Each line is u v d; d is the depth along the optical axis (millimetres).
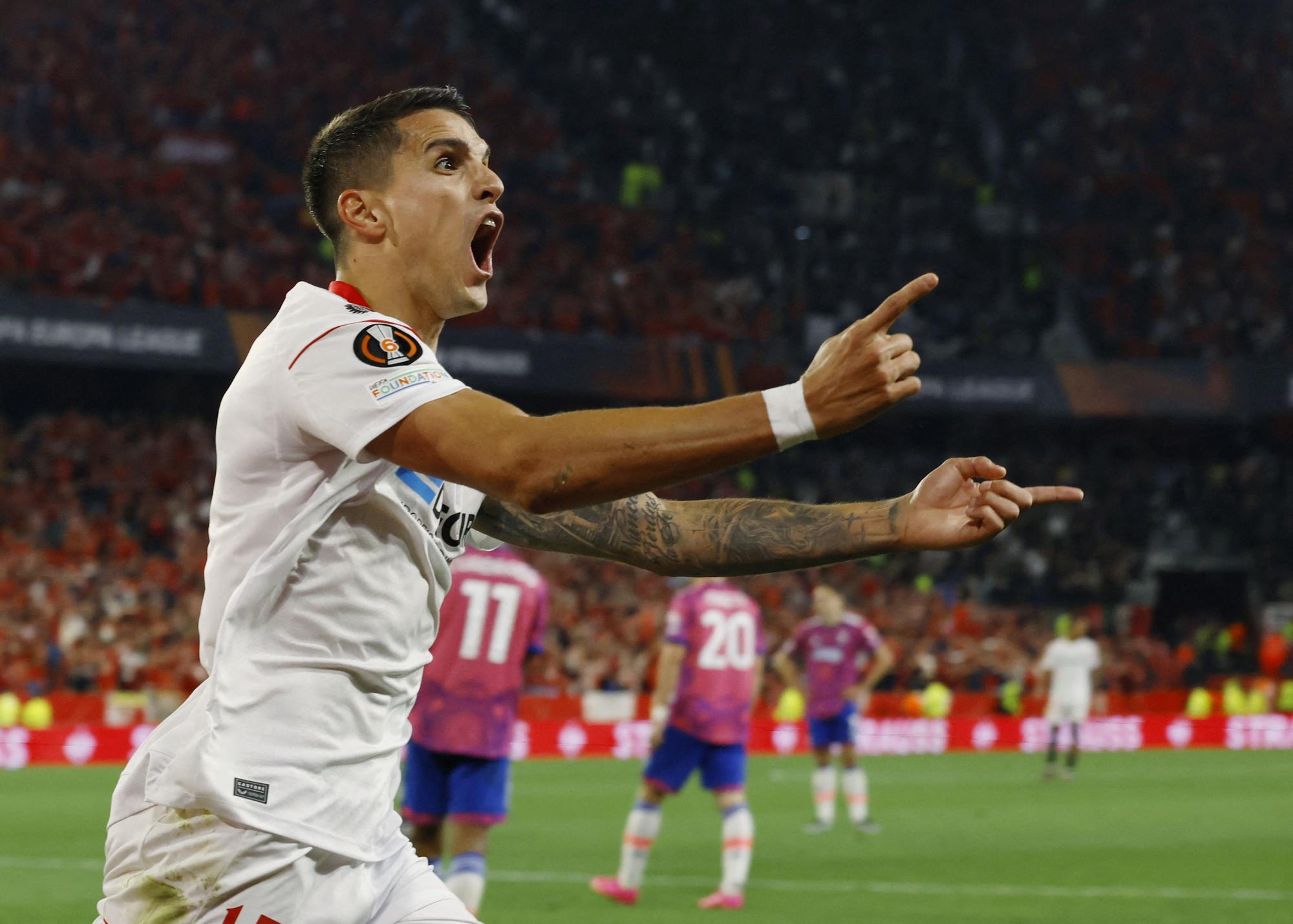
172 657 38906
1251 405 56656
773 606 50531
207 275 49281
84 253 47688
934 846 22453
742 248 61312
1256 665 57875
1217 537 60250
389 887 5215
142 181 51062
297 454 4594
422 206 4852
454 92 5020
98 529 44938
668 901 16875
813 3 69000
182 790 4656
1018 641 52438
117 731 35281
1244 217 65750
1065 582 58188
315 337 4562
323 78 58500
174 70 55625
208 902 4707
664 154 64438
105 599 40688
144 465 48375
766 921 15523
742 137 65438
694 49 67500
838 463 60344
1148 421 62188
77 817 24094
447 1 66500
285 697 4664
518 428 4211
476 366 49906
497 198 5016
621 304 56344
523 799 28797
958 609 52906
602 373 51812
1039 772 37375
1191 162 66688
